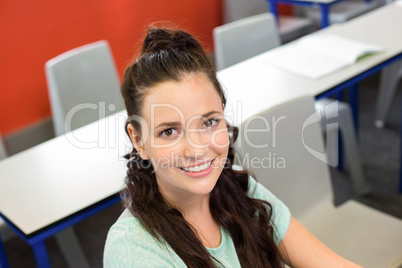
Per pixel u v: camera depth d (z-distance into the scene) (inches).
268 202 52.6
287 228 53.6
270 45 110.7
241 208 50.0
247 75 92.7
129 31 142.9
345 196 106.8
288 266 60.3
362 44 98.0
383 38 102.9
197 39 44.1
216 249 47.3
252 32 108.3
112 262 43.0
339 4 162.4
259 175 66.1
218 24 162.9
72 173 71.7
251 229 49.7
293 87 86.5
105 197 66.5
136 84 41.7
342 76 88.5
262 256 50.2
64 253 80.9
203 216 47.8
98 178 70.0
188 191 42.9
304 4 136.8
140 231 43.3
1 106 124.0
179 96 40.6
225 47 105.4
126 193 47.4
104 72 99.4
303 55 97.3
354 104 117.6
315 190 72.4
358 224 71.2
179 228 44.0
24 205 66.5
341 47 97.1
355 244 68.1
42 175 72.1
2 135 125.1
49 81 93.4
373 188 108.1
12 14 120.3
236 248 49.0
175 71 40.8
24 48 124.1
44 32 126.4
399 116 131.6
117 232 43.6
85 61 97.0
